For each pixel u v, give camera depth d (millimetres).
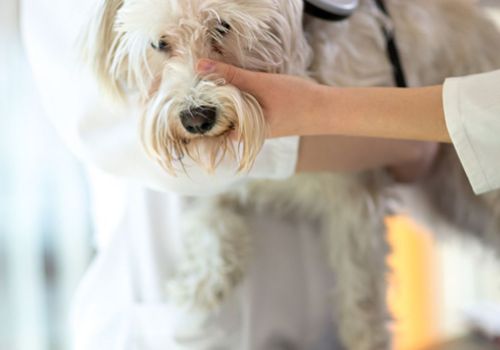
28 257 1436
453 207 1360
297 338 1161
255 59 806
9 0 1300
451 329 1550
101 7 823
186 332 1090
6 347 1454
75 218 1437
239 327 1124
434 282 1597
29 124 1385
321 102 749
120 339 1079
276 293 1146
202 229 1124
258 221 1154
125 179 939
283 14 812
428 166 1232
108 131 881
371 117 749
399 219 1445
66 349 1475
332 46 972
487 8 1446
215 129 730
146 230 1076
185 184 858
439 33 1170
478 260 1442
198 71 733
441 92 750
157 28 762
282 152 912
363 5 1062
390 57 1053
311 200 1143
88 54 843
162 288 1101
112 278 1092
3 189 1404
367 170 1123
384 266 1176
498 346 1451
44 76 913
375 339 1169
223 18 762
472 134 734
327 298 1183
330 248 1168
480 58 1212
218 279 1102
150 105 769
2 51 1328
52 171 1417
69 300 1455
